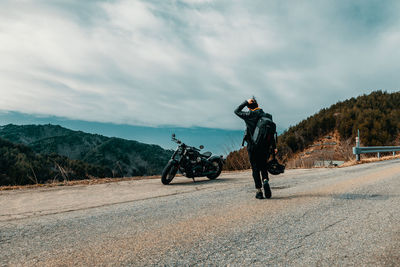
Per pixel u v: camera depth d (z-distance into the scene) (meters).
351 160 13.99
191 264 1.94
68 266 1.95
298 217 3.17
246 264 1.93
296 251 2.16
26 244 2.45
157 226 2.95
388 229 2.66
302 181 6.48
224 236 2.55
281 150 14.87
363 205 3.70
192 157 7.17
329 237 2.48
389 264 1.90
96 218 3.38
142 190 5.75
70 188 6.09
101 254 2.17
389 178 6.35
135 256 2.11
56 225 3.07
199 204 4.10
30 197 5.01
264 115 4.34
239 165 11.24
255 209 3.62
